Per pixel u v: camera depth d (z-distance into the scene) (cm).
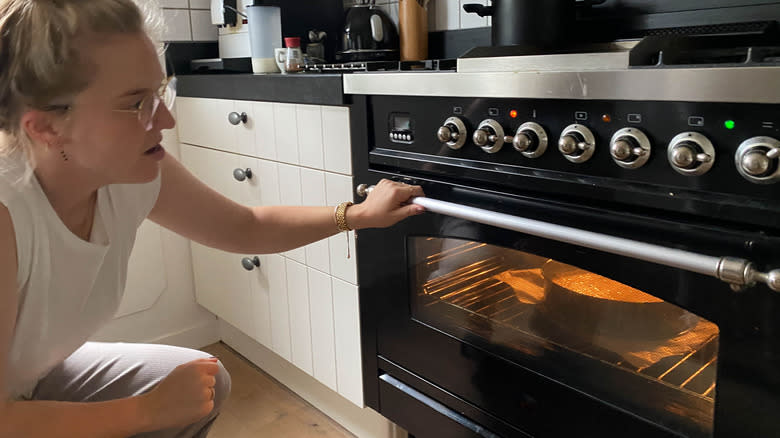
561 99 97
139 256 209
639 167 91
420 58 173
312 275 160
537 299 111
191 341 224
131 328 212
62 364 115
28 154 77
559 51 116
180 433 113
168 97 85
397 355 141
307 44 191
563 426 111
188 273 221
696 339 92
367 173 135
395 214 115
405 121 124
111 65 72
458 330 125
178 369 85
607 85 89
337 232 119
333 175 144
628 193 92
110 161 77
